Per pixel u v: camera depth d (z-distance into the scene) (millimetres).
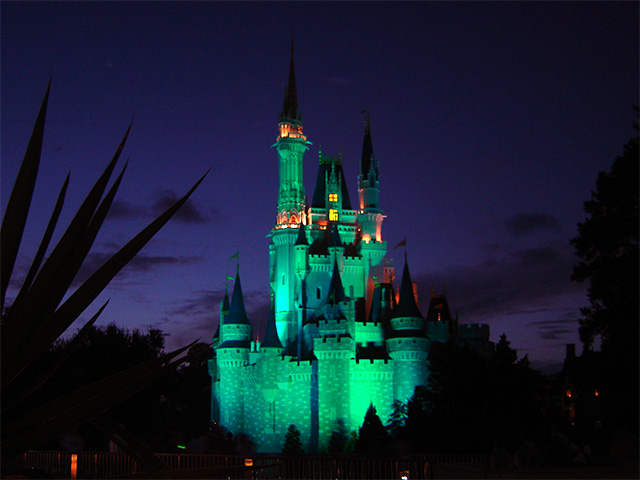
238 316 125688
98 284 6355
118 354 64188
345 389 111188
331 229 141000
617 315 40969
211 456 25922
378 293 127375
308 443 113125
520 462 28719
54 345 51312
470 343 116562
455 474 24656
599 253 43781
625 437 28500
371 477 26078
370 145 147375
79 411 6203
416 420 89000
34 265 6305
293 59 151750
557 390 92938
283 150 143125
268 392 116188
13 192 6000
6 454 6000
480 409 75625
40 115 6148
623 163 42125
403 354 113375
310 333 119625
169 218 6750
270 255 141500
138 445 6770
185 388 147375
